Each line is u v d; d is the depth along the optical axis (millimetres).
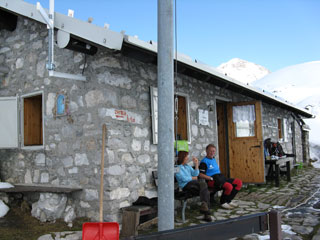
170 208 2795
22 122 5676
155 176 4922
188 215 5078
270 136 10617
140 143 4832
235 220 2461
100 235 2949
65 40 4156
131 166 4633
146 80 5086
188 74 5816
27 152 5504
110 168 4301
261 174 7578
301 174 11094
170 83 2881
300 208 5539
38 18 4695
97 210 4379
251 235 4117
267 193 7078
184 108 6148
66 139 4887
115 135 4434
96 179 4426
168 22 2906
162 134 2840
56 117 5070
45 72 5340
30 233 4074
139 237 2039
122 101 4625
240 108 7859
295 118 14070
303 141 15461
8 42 6113
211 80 6566
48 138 5164
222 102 8125
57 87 5102
